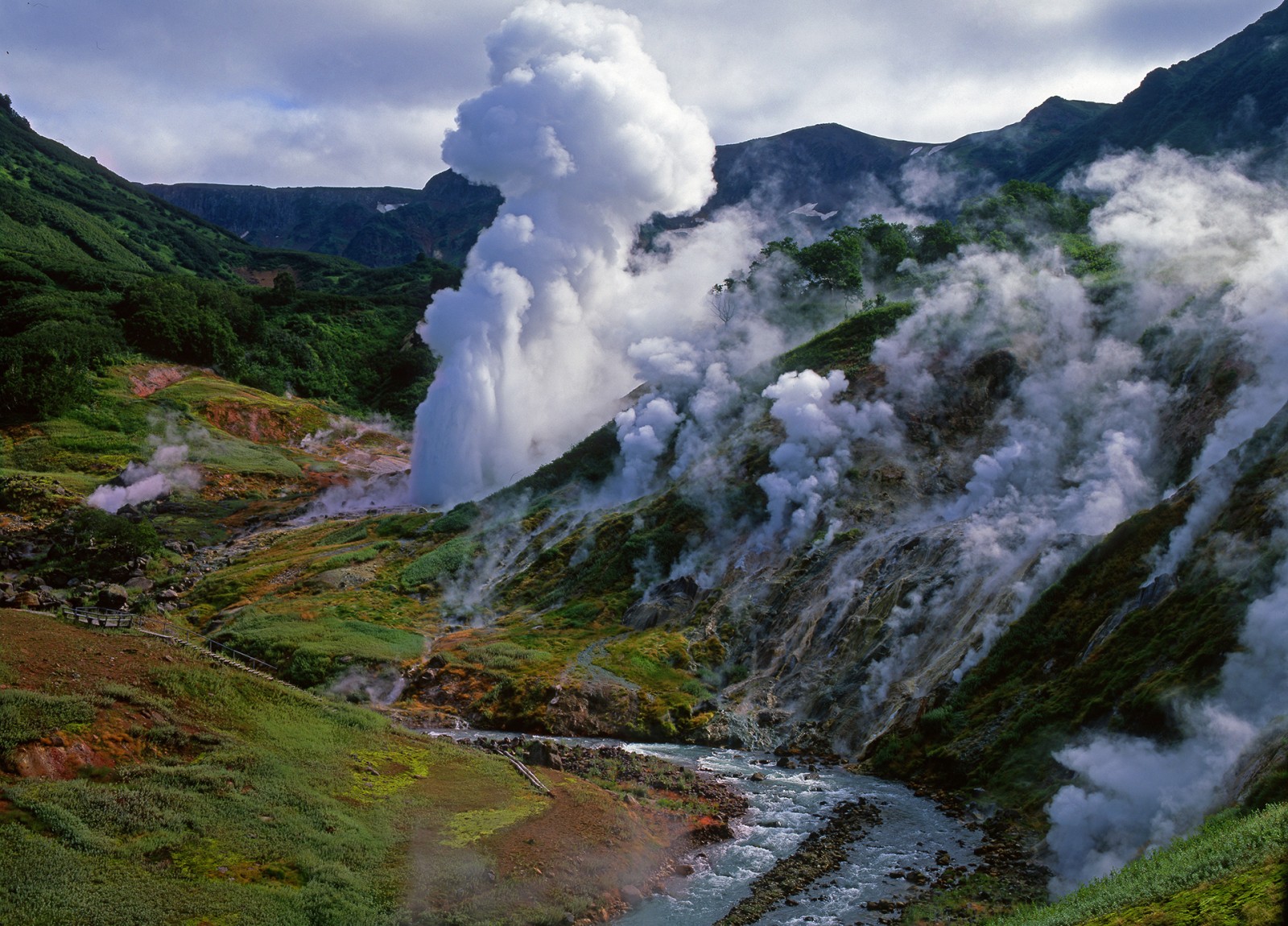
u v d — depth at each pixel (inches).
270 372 6569.9
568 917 1167.0
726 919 1190.3
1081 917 874.1
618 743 2037.4
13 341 5064.0
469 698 2207.2
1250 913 705.6
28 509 3703.3
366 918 1083.3
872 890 1259.8
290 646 2400.3
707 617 2479.1
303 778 1369.3
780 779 1753.2
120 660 1512.1
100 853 1074.7
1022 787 1524.4
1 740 1189.7
